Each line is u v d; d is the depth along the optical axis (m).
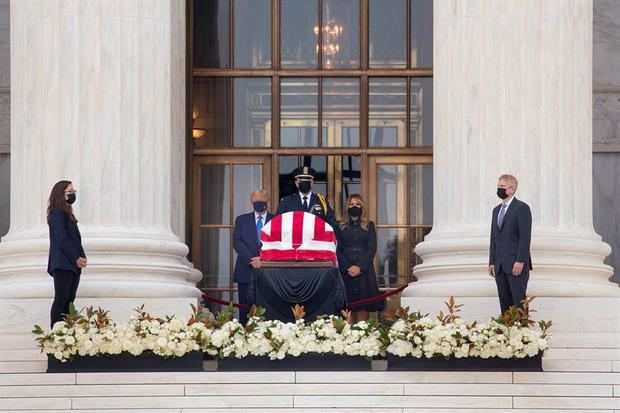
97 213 46.00
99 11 46.50
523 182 46.31
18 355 41.22
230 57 61.41
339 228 50.28
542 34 46.75
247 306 46.25
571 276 46.06
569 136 46.78
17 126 47.38
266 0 61.59
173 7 52.62
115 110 46.25
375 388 38.81
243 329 39.81
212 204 61.00
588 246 46.38
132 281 45.34
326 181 61.00
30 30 46.91
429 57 61.34
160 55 47.38
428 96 61.12
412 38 61.44
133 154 46.47
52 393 38.78
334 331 39.75
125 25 46.66
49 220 40.91
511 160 46.31
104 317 40.09
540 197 46.41
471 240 45.81
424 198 60.72
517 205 41.81
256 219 50.28
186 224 60.28
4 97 60.47
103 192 46.03
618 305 44.56
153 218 46.84
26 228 46.78
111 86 46.31
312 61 61.47
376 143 61.09
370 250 50.06
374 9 61.53
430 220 60.62
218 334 39.34
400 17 61.53
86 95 46.25
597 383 39.31
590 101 47.84
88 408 38.53
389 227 60.69
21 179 47.12
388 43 61.53
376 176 60.88
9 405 38.59
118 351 39.19
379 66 61.41
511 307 40.06
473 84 46.75
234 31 61.53
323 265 43.03
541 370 39.62
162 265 46.16
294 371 39.44
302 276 42.91
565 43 46.88
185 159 58.06
